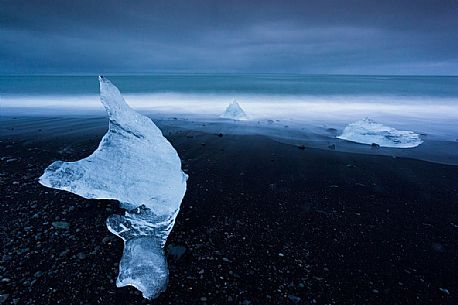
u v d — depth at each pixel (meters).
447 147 9.08
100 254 3.42
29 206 4.42
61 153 7.24
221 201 4.96
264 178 6.11
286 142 9.23
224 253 3.56
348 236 4.07
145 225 3.52
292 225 4.30
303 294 2.97
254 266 3.36
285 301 2.87
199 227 4.11
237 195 5.22
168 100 20.03
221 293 2.94
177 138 9.27
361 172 6.70
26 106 16.59
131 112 3.97
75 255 3.37
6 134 9.14
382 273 3.35
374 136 9.48
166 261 3.29
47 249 3.45
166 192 3.72
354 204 5.07
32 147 7.71
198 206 4.74
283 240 3.91
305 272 3.30
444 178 6.43
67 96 20.23
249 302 2.84
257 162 7.14
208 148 8.20
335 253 3.68
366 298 2.96
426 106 18.00
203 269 3.26
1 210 4.26
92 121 11.84
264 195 5.28
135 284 2.84
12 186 5.09
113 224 3.45
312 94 22.30
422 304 2.92
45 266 3.17
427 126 12.38
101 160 3.53
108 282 3.00
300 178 6.20
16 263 3.19
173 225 3.76
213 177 6.03
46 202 4.56
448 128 11.98
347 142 9.46
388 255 3.68
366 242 3.94
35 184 5.21
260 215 4.55
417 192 5.66
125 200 3.48
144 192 3.60
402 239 4.05
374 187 5.85
